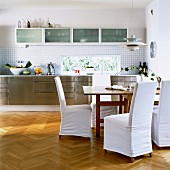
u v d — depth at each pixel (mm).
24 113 6375
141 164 3180
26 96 6566
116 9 6887
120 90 4398
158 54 5730
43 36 6602
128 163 3211
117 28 6613
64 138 4285
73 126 4254
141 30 6906
